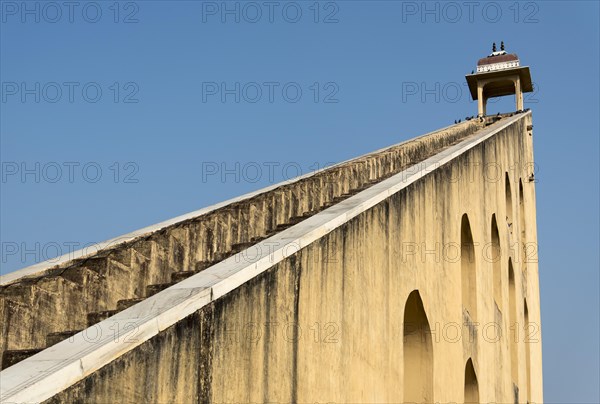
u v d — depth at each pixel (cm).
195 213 1231
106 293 812
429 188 1366
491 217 1975
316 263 874
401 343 1122
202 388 647
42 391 493
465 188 1662
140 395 577
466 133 2605
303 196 1282
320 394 848
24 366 523
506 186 2417
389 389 1058
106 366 548
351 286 962
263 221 1155
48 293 755
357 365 955
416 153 2002
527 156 2870
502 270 2106
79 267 810
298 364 805
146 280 873
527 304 2580
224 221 1056
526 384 2408
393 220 1151
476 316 1672
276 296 778
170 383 609
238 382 697
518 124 2720
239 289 713
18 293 744
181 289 670
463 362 1481
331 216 947
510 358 2114
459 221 1564
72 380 518
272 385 752
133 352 574
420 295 1240
